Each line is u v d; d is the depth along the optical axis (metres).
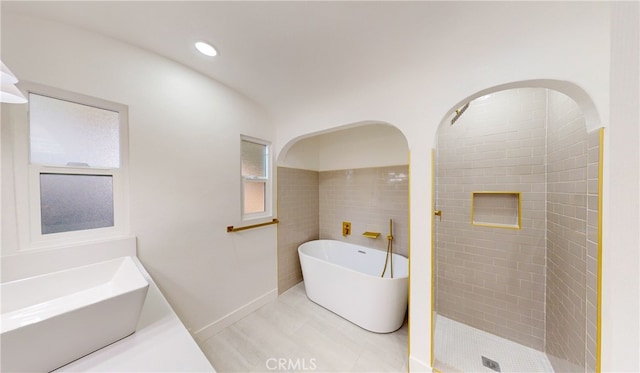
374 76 1.59
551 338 1.57
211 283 1.86
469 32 1.14
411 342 1.51
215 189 1.87
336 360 1.63
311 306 2.33
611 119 0.33
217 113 1.87
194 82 1.70
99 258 1.27
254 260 2.25
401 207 2.53
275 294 2.49
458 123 2.02
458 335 1.87
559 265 1.47
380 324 1.90
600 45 0.96
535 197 1.71
